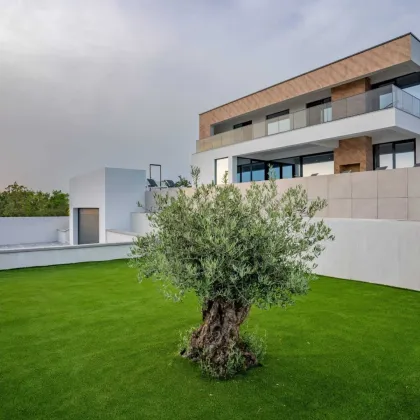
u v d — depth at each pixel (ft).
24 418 9.23
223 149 62.75
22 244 65.36
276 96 58.44
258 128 56.95
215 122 70.44
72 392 10.53
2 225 64.23
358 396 10.36
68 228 68.90
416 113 44.55
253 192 12.61
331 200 35.45
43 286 25.08
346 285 25.67
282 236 11.42
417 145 46.24
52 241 69.31
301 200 12.43
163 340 14.66
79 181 61.11
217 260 10.34
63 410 9.59
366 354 13.33
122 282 26.43
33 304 20.29
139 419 9.18
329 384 11.03
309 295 22.52
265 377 11.45
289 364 12.42
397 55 43.42
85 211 60.80
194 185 14.11
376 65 45.50
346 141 49.14
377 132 43.91
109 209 53.72
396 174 30.68
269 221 11.50
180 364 12.30
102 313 18.53
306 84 53.72
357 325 16.67
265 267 10.79
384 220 25.91
